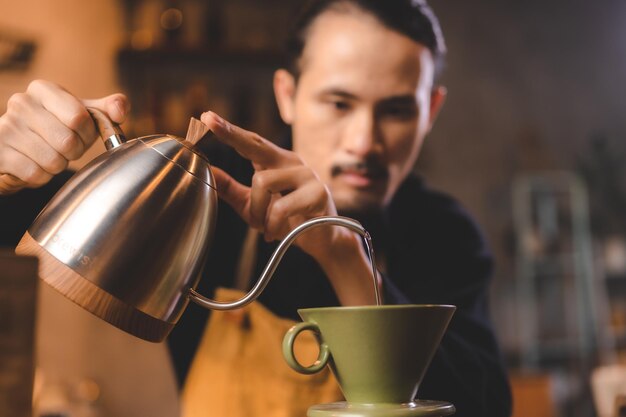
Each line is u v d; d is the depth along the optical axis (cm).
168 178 72
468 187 432
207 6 356
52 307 294
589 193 457
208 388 121
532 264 443
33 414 58
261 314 120
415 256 140
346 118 121
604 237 461
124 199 69
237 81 356
